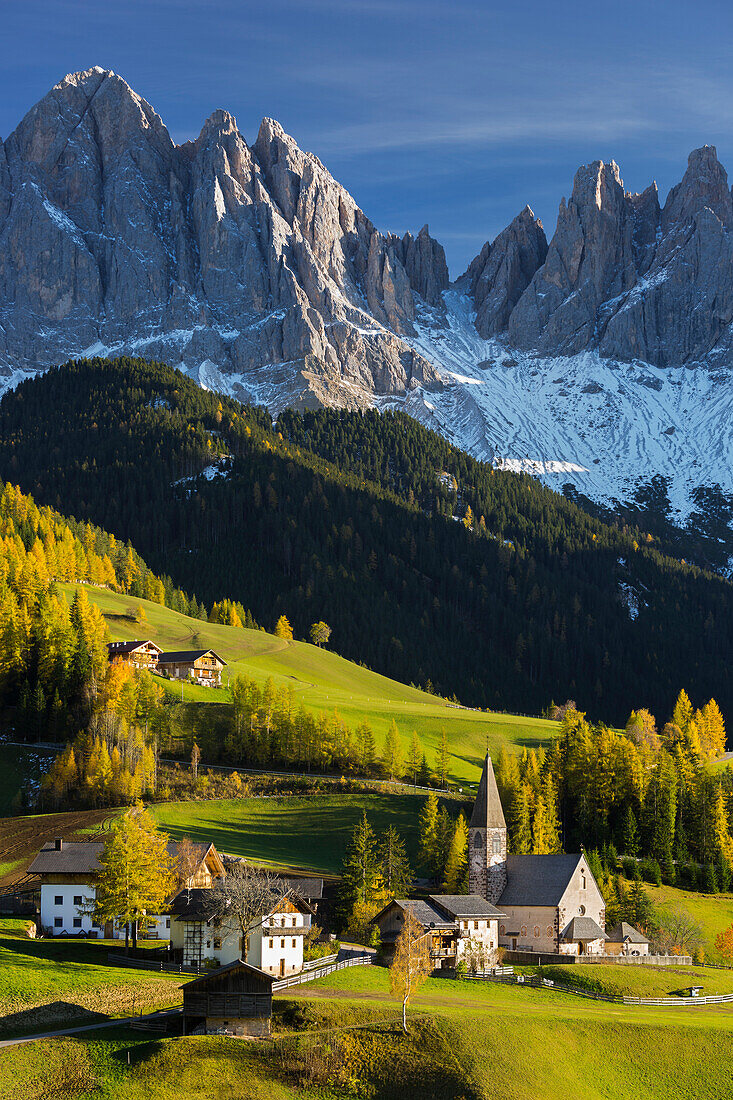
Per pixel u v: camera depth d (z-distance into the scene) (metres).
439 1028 109.75
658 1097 107.88
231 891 134.50
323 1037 106.56
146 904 134.62
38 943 136.12
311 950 139.38
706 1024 122.06
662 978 147.50
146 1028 108.62
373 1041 107.56
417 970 115.44
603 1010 127.19
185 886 150.00
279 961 130.88
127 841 138.12
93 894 148.50
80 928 147.75
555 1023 115.62
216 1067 101.62
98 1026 108.44
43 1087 97.19
